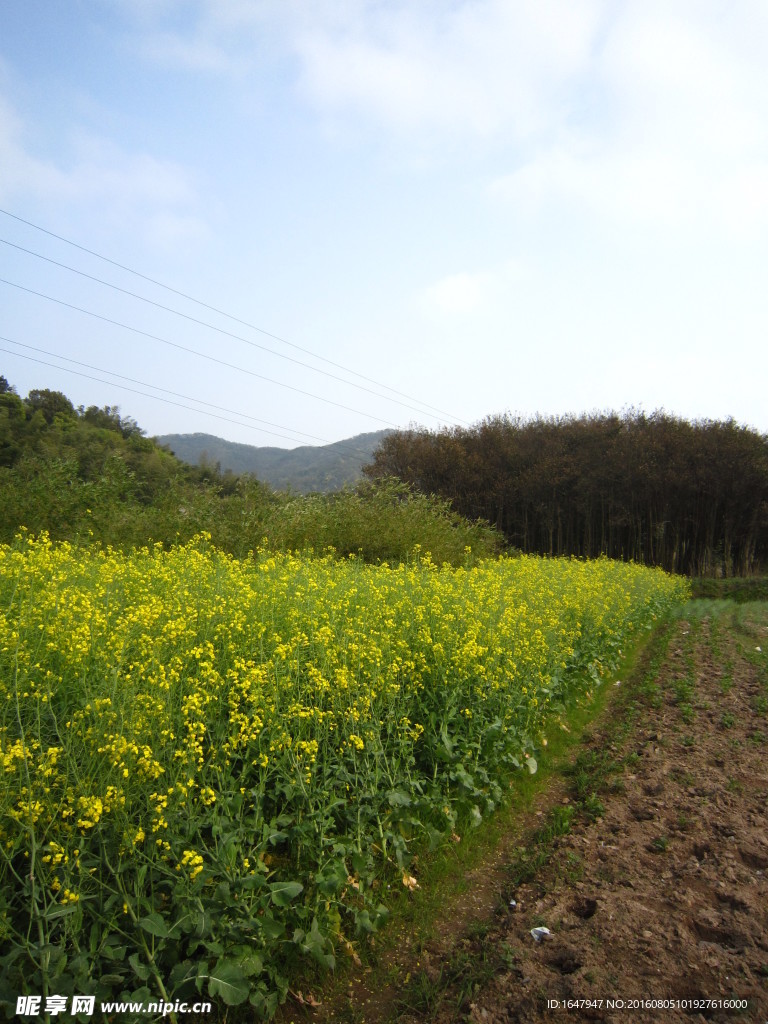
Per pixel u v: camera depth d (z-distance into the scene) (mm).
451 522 23734
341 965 4250
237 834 4117
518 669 7816
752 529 43594
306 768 4895
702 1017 3693
